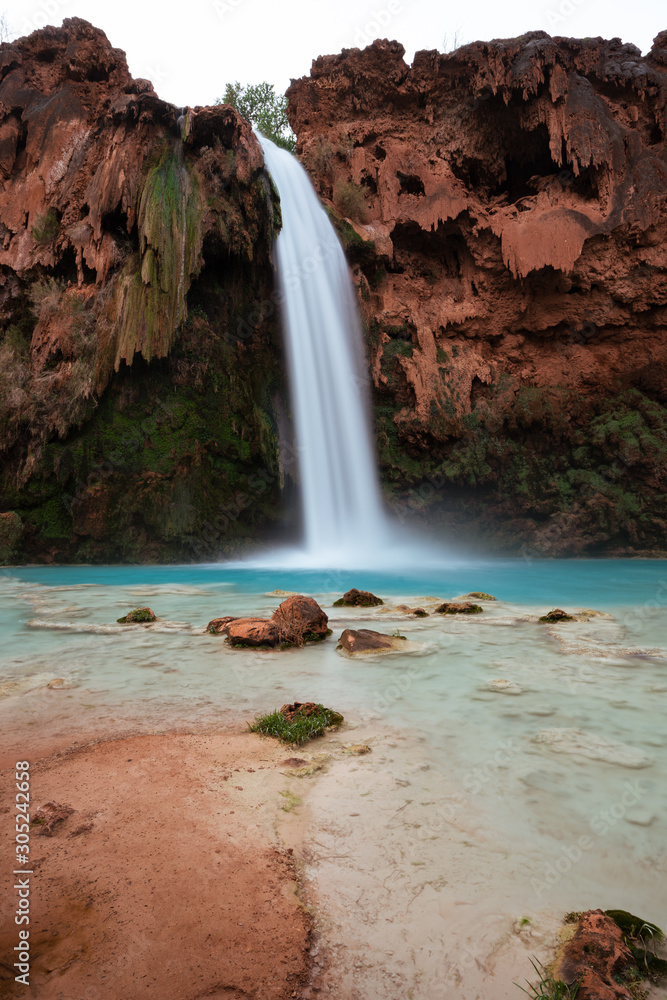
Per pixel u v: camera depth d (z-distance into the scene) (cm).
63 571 1939
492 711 493
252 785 349
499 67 2589
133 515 2231
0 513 2177
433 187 2756
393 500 2739
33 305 2352
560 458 2848
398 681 582
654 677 601
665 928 229
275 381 2573
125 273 2158
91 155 2380
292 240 2556
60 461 2153
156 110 2195
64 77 2678
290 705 475
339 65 2916
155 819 305
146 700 519
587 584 1580
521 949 217
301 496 2580
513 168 2934
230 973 204
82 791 337
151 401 2247
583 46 2742
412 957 213
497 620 940
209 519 2333
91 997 192
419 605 1098
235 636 743
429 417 2669
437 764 384
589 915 227
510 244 2684
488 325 2909
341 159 2881
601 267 2755
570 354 2917
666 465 2689
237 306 2467
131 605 1112
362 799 333
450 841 290
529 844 288
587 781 359
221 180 2256
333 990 199
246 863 267
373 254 2728
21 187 2467
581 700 522
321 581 1611
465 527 2764
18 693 540
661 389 2819
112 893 243
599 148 2611
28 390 2216
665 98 2755
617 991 191
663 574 1880
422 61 2789
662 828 304
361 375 2711
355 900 244
